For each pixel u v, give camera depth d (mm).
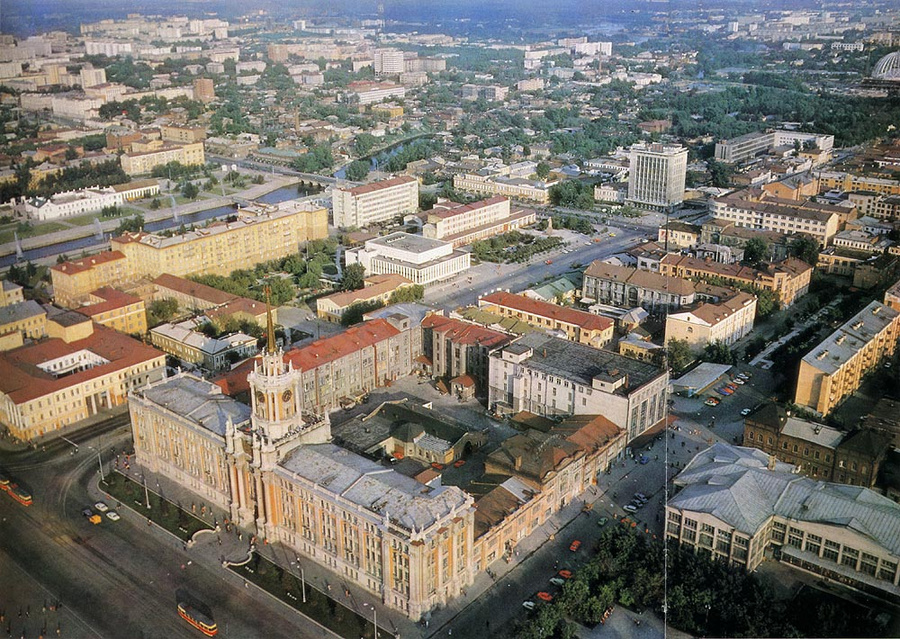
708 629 197250
